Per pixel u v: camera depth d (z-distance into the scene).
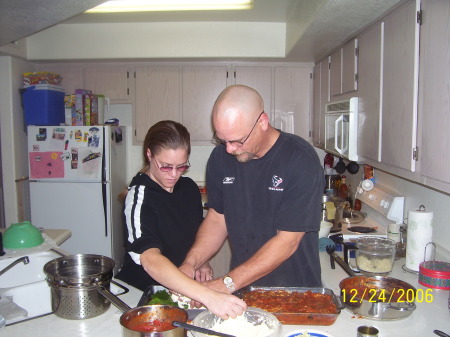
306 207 1.38
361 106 2.24
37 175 3.45
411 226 1.75
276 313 1.20
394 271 1.77
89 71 3.77
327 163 3.70
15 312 1.28
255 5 2.97
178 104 3.74
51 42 3.57
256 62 3.69
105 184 3.43
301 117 3.73
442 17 1.33
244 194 1.52
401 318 1.25
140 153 4.10
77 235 3.46
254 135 1.32
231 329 1.14
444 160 1.32
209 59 3.62
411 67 1.57
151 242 1.34
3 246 1.89
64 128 3.43
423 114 1.48
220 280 1.30
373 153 2.02
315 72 3.60
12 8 1.70
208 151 4.08
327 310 1.22
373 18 2.02
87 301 1.25
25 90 3.48
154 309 1.15
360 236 2.24
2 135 3.48
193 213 1.70
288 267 1.51
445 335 1.17
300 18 2.63
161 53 3.53
